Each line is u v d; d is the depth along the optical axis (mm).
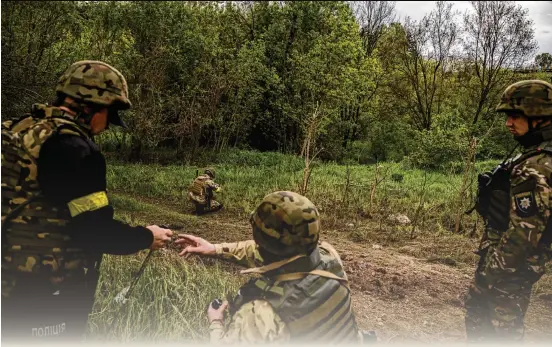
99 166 2318
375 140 28156
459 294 5742
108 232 2334
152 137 18219
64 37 13094
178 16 22312
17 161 2242
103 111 2445
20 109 10367
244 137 23469
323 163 21594
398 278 6102
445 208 10586
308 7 25312
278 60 25250
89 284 2473
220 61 21453
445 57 27125
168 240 2607
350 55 24031
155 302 3938
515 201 2795
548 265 6676
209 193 9945
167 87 20797
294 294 2078
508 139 20578
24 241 2234
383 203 11211
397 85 28672
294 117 22969
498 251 2857
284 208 2125
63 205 2283
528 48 22828
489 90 24547
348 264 6613
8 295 2240
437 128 21531
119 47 18797
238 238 7855
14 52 10812
